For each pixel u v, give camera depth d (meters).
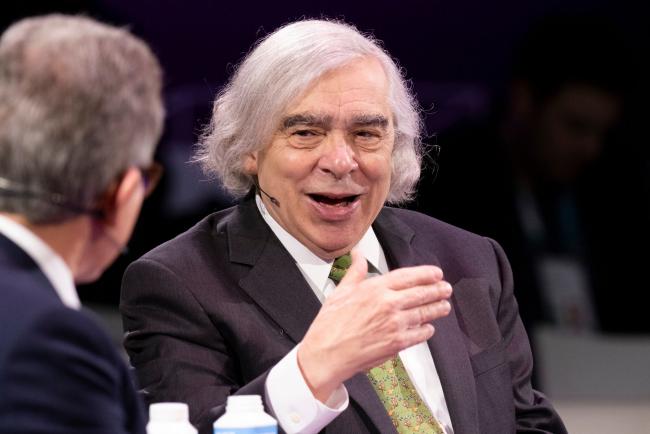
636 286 10.48
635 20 10.51
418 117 6.34
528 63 10.40
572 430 10.64
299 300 5.56
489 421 5.73
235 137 5.77
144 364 5.46
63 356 3.27
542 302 10.20
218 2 10.01
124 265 9.70
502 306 6.29
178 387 5.29
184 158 9.83
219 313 5.45
